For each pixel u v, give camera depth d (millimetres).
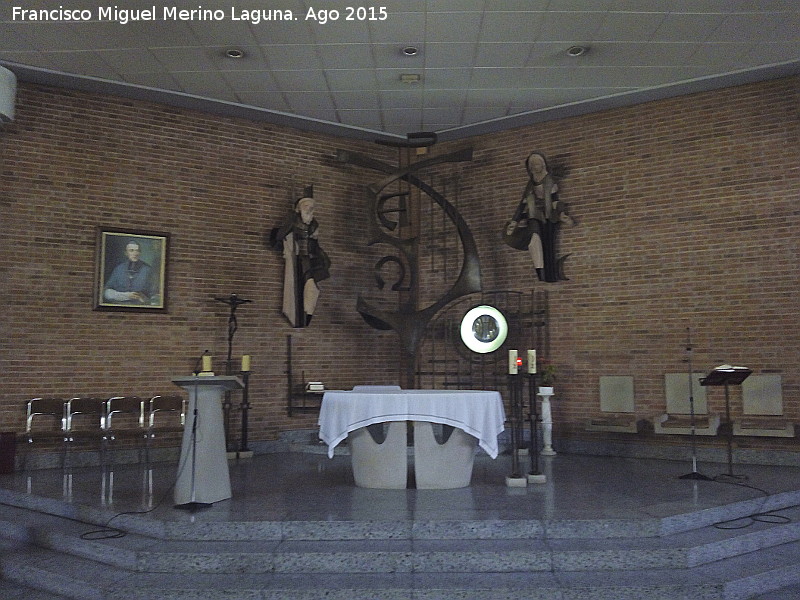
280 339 11117
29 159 9516
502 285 11445
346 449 10297
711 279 9820
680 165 10172
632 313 10336
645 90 10109
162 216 10328
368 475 7469
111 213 9969
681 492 7074
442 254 11914
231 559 5438
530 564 5430
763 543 6039
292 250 10992
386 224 10883
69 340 9562
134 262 10039
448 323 11711
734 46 8836
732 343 9602
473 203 11820
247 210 11039
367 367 11797
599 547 5539
